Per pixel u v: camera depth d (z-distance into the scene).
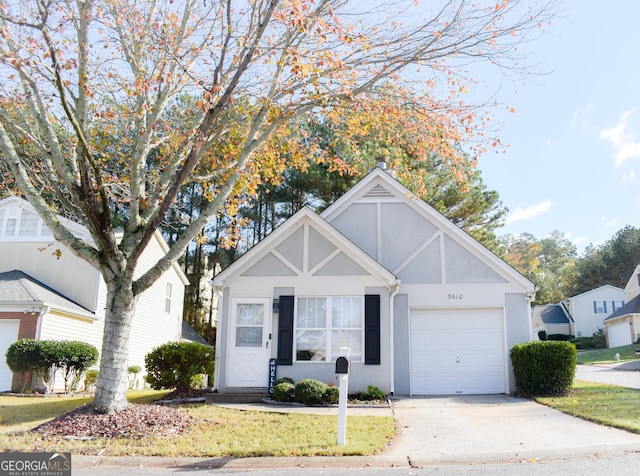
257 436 9.56
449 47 10.38
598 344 46.72
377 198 16.64
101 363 10.47
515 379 14.89
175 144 13.34
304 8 9.55
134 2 10.78
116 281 10.56
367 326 14.80
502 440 9.06
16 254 21.69
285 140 13.52
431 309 15.91
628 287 46.84
